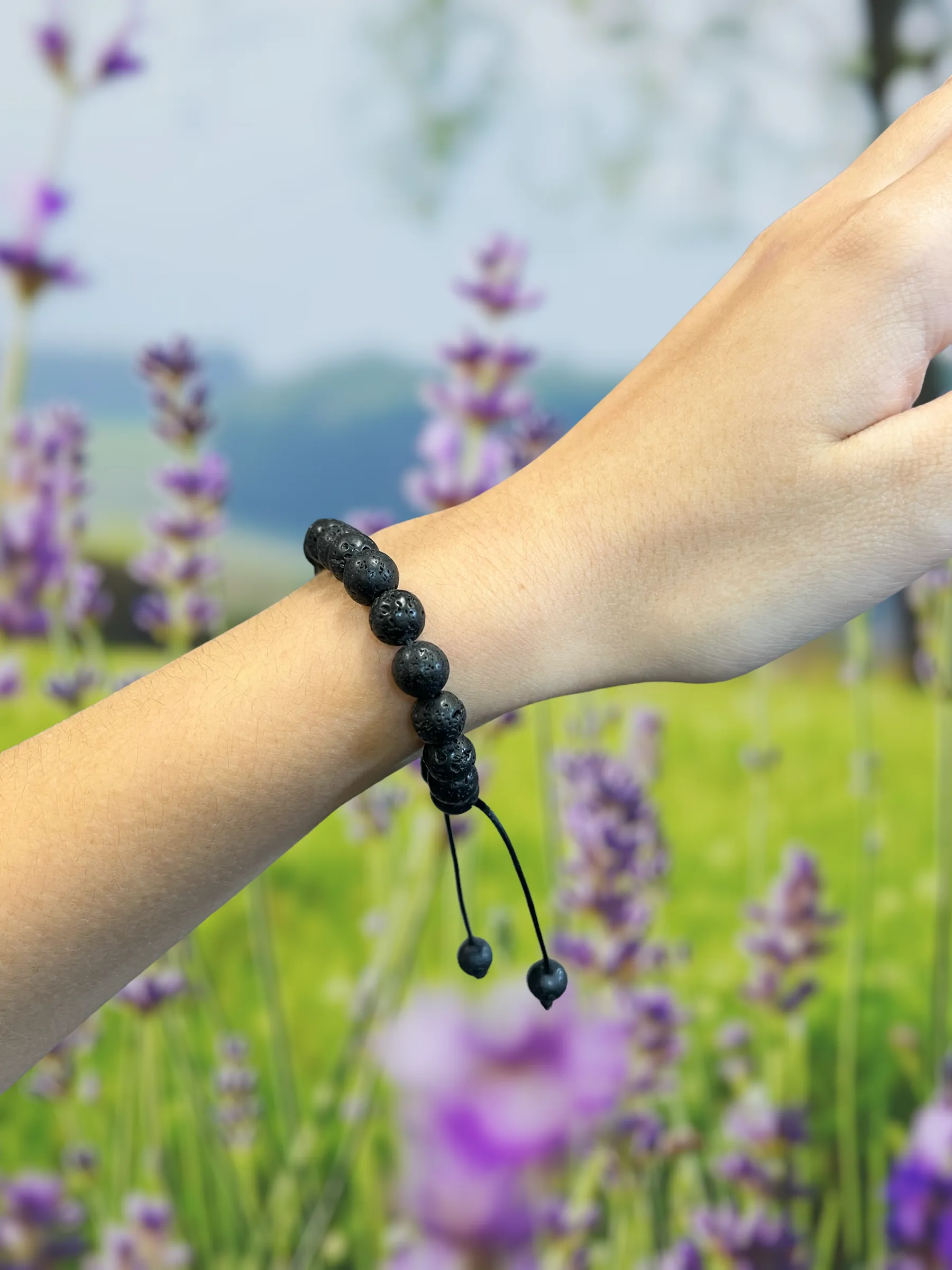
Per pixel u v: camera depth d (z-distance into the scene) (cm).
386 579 33
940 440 34
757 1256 68
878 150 38
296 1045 67
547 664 35
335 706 33
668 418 35
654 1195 68
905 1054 68
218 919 67
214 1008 67
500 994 67
